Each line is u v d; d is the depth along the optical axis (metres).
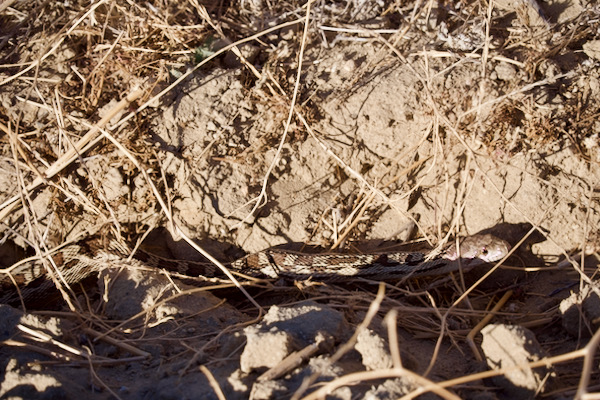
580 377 0.45
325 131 0.59
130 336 0.48
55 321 0.47
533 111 0.58
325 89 0.59
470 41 0.60
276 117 0.58
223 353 0.45
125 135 0.56
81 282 0.56
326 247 0.58
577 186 0.58
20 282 0.55
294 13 0.62
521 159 0.58
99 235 0.56
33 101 0.58
